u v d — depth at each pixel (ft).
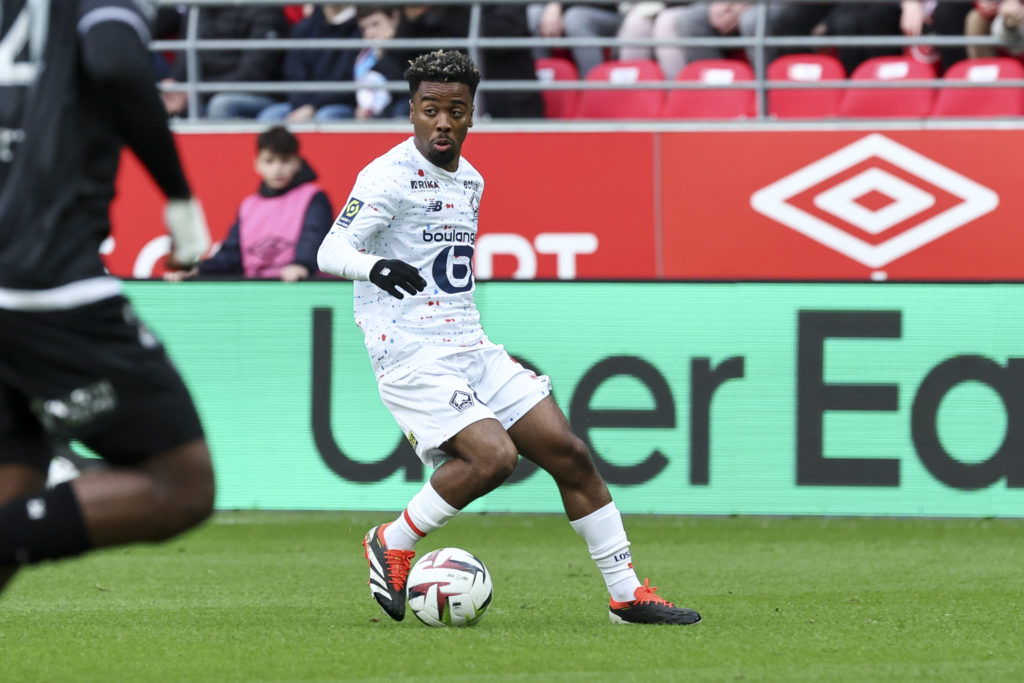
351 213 53.31
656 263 113.70
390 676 43.21
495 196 114.83
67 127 34.42
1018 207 110.32
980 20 120.67
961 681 42.32
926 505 93.97
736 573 72.74
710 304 95.35
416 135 54.75
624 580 54.85
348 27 123.95
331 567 76.33
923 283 93.71
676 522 94.58
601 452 95.86
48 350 34.60
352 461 96.73
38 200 34.27
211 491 36.76
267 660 46.32
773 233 112.57
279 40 121.80
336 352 97.04
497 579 70.79
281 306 97.76
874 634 51.96
